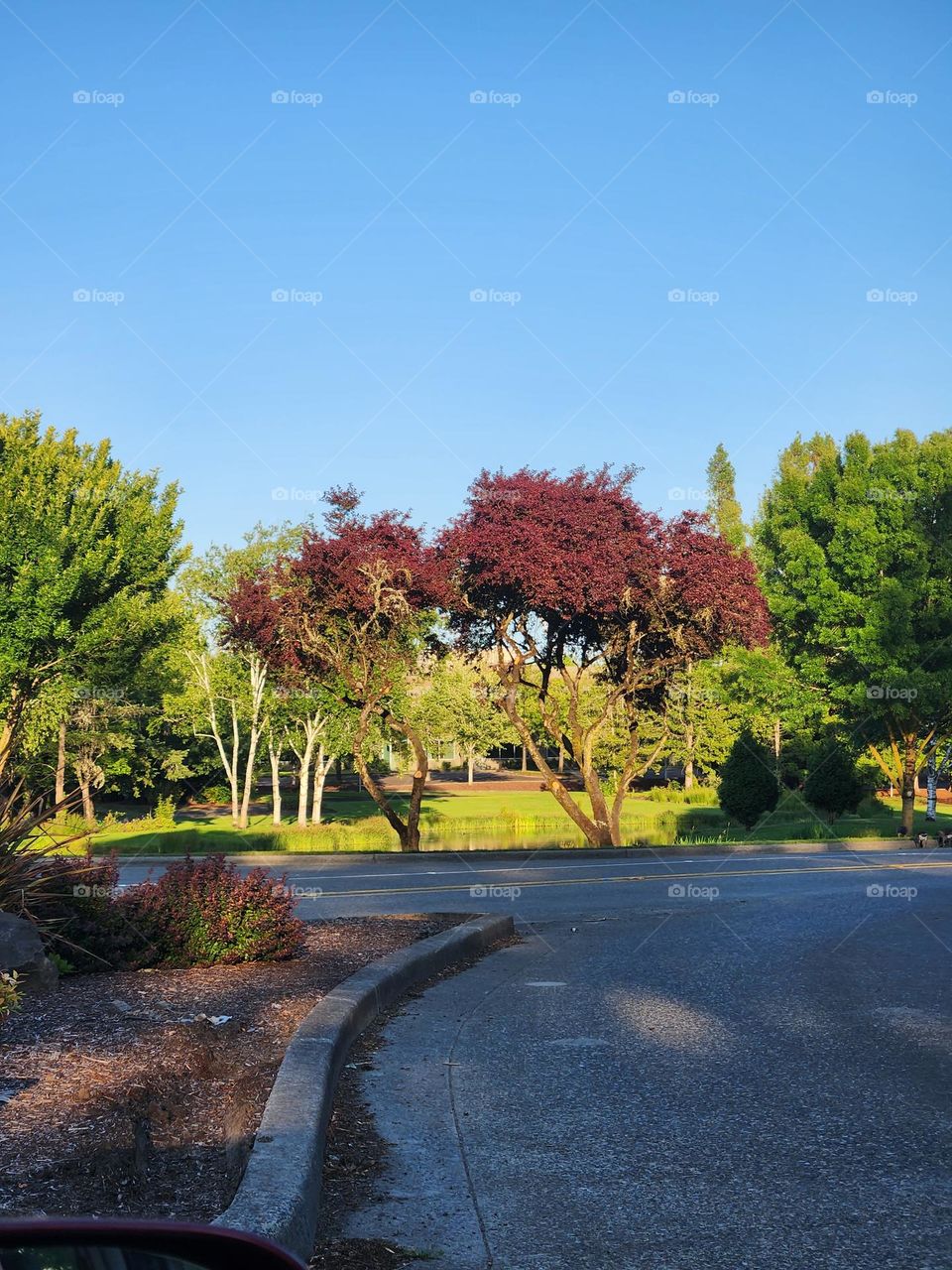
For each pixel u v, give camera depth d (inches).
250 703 1996.8
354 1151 233.9
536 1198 209.8
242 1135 204.5
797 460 2482.8
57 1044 280.8
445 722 2645.2
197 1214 173.0
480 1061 311.1
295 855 994.7
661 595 1125.1
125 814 2297.0
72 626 1201.4
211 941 411.8
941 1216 201.6
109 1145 194.4
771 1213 202.5
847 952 510.0
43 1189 180.9
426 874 881.5
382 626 1104.8
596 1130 250.4
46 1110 223.8
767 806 1665.8
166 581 1552.7
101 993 349.7
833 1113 264.1
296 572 1072.2
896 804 2674.7
